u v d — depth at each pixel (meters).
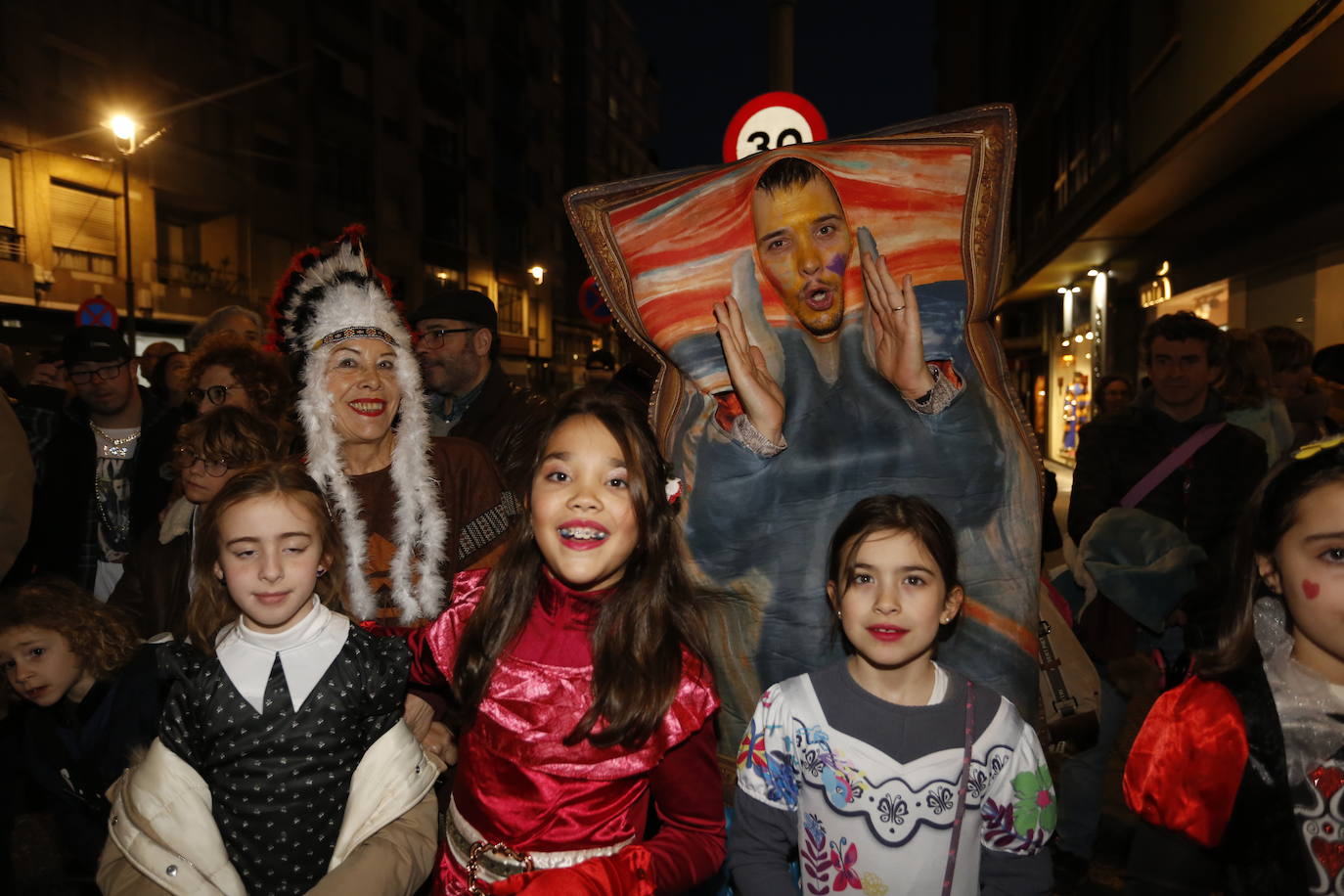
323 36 25.28
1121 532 2.82
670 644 1.66
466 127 34.41
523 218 39.91
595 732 1.59
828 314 2.05
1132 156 11.55
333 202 25.83
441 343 3.84
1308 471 1.41
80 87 17.78
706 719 1.66
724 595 2.11
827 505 2.05
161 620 2.52
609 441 1.65
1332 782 1.39
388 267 28.94
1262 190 9.18
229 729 1.77
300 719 1.79
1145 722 1.58
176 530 2.58
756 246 2.08
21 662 2.24
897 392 2.03
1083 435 3.21
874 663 1.75
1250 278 9.82
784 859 1.85
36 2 16.70
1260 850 1.43
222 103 21.34
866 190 2.04
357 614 2.27
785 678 2.07
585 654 1.66
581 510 1.60
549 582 1.70
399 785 1.86
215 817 1.77
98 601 2.35
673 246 2.13
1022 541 2.03
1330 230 7.60
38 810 3.35
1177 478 2.97
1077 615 2.99
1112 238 14.23
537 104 41.66
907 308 2.02
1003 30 24.92
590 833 1.59
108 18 18.20
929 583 1.73
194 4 20.50
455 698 1.75
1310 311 8.17
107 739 2.24
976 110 2.00
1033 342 24.84
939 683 1.79
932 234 2.03
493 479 2.61
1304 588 1.38
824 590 2.04
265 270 23.06
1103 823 3.26
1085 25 14.06
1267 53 6.65
